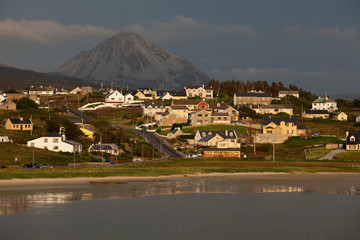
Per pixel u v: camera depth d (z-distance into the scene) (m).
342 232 59.16
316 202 78.06
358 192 89.31
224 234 58.00
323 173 123.25
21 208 70.19
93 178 105.38
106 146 162.88
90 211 69.12
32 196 80.31
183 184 99.62
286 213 69.31
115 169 123.81
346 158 159.50
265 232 59.00
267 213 69.25
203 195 84.75
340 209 72.38
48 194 82.75
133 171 118.00
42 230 58.56
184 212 69.50
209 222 63.62
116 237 56.38
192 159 160.75
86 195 82.81
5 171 108.88
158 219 64.94
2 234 56.66
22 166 124.81
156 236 56.97
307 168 132.62
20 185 92.50
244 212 69.75
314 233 58.62
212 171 123.00
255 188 94.19
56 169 118.44
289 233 58.59
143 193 86.31
